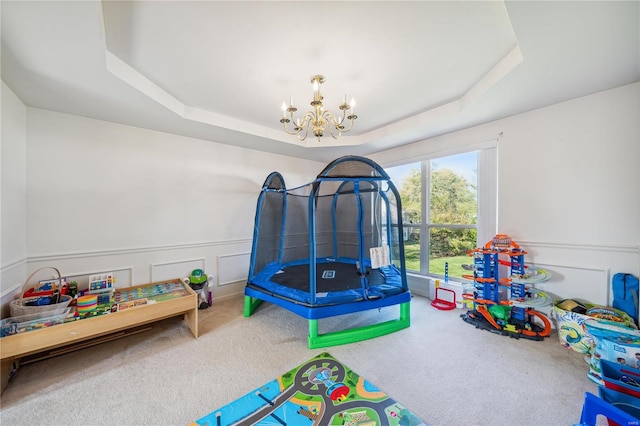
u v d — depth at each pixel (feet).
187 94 8.07
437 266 12.32
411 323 9.19
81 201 8.54
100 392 5.75
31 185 7.66
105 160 9.00
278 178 12.14
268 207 11.72
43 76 6.07
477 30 5.36
